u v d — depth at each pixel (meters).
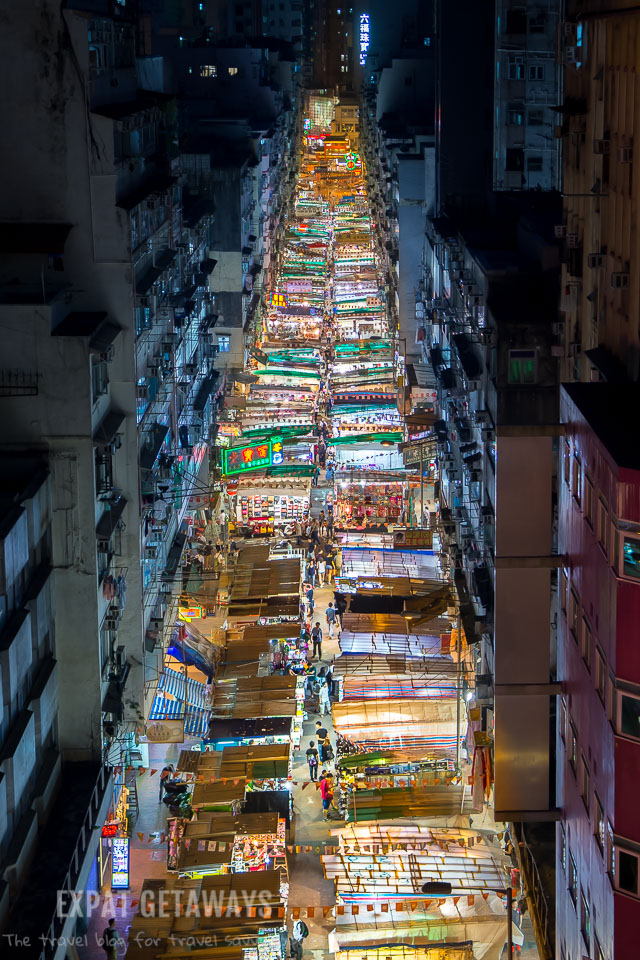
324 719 60.91
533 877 42.06
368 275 136.12
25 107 47.78
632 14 33.12
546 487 40.91
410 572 67.38
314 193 185.88
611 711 29.03
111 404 50.16
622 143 35.44
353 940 40.97
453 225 75.31
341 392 94.12
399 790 50.53
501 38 79.00
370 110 160.88
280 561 70.94
